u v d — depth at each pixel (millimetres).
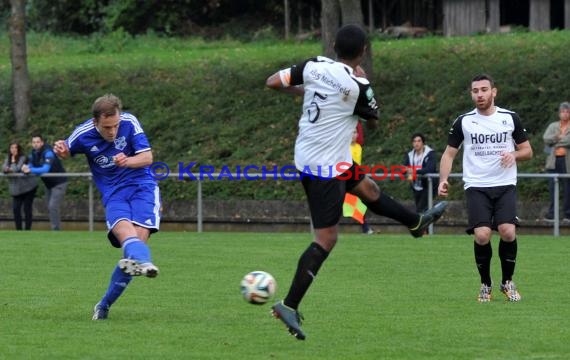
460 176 52625
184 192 64062
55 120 73562
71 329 23328
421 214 22172
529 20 87000
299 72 21000
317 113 20781
